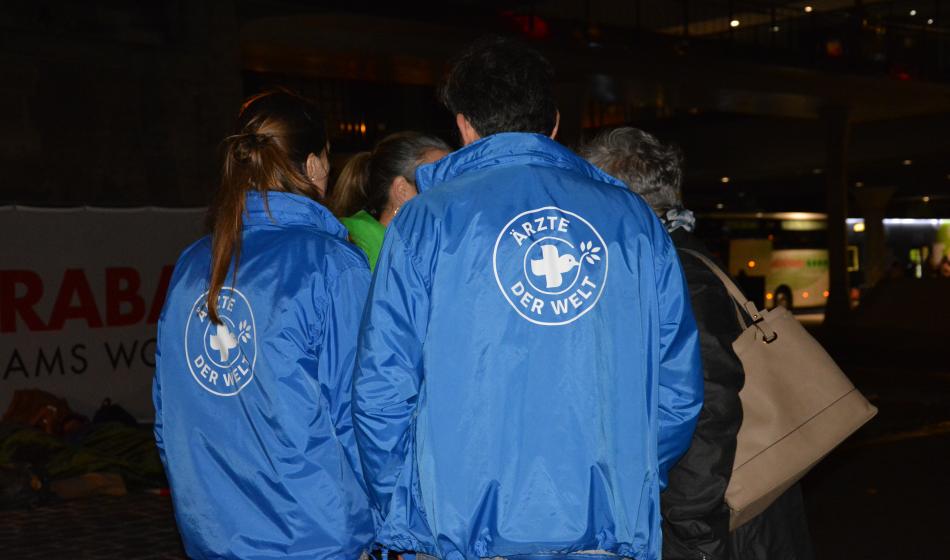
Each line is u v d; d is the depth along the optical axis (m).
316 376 2.12
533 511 1.89
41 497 6.84
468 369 1.91
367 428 1.95
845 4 31.92
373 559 2.23
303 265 2.11
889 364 16.72
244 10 14.04
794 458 2.39
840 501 7.01
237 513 2.12
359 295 2.13
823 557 5.65
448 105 2.16
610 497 1.92
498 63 2.06
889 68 23.86
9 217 8.11
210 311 2.11
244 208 2.17
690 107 24.47
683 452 2.07
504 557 1.90
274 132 2.23
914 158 30.89
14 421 7.79
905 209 44.66
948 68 25.52
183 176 11.88
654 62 19.88
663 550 2.36
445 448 1.91
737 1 25.16
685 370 2.04
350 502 2.11
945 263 37.88
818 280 35.41
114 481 7.20
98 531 6.14
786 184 39.88
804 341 2.46
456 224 1.94
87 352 8.48
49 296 8.29
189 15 12.01
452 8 16.48
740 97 23.17
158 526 6.25
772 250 33.81
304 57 17.17
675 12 29.95
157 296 8.94
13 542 5.91
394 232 1.98
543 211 1.96
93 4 11.20
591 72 19.66
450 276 1.93
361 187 3.63
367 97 26.27
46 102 10.80
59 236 8.39
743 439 2.39
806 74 22.41
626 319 1.97
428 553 1.98
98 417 8.34
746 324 2.48
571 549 1.90
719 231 32.66
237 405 2.11
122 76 11.41
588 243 1.95
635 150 2.66
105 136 11.25
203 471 2.15
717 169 32.81
